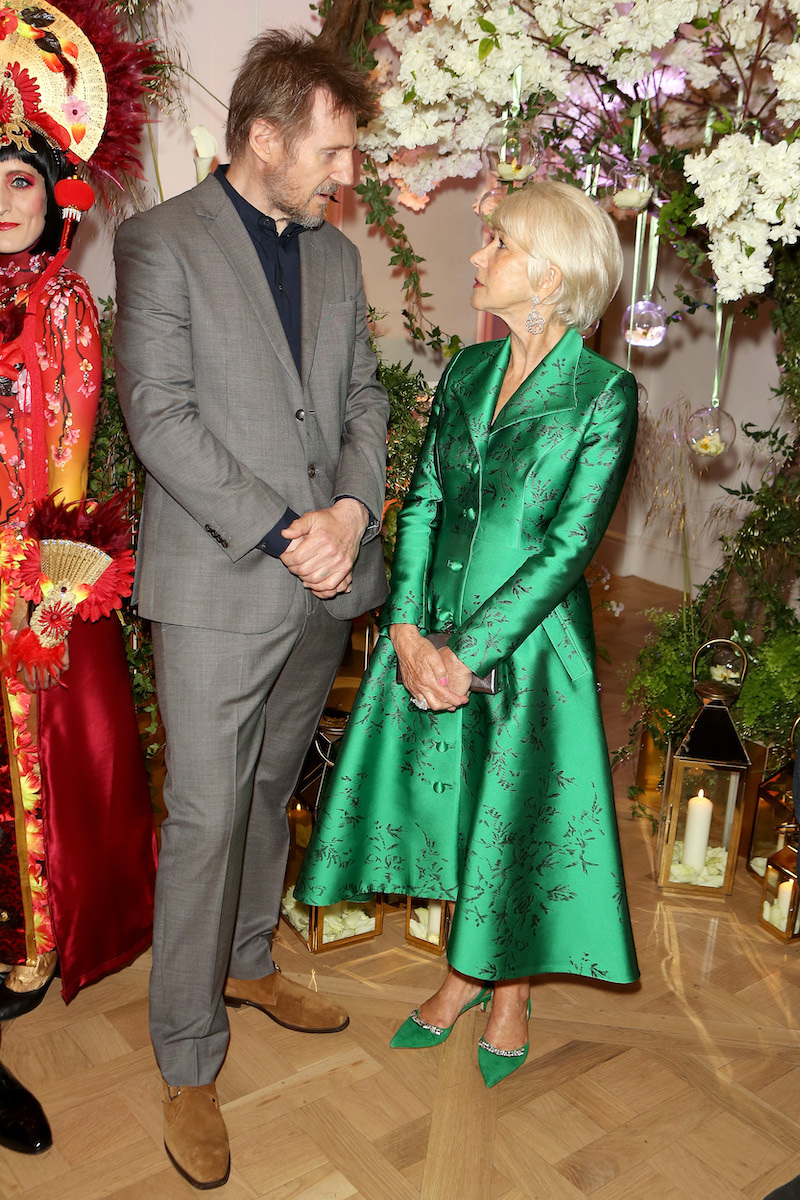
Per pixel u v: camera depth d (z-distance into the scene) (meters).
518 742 1.85
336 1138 1.93
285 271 1.88
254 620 1.80
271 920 2.22
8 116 1.77
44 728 2.00
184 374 1.73
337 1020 2.21
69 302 1.88
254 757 1.88
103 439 2.42
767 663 2.83
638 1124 1.99
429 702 1.84
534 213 1.76
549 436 1.81
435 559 2.00
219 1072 2.08
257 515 1.73
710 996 2.39
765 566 2.99
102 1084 2.04
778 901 2.61
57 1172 1.83
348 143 1.71
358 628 2.95
